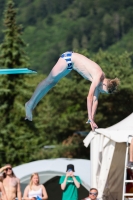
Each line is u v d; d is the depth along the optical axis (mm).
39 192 29016
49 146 65500
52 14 185500
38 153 63781
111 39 163750
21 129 63625
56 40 172125
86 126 67625
